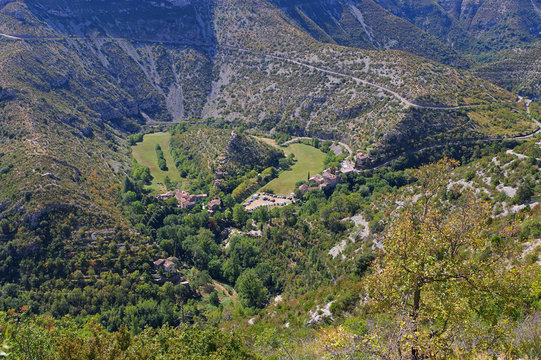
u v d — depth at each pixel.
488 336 23.62
